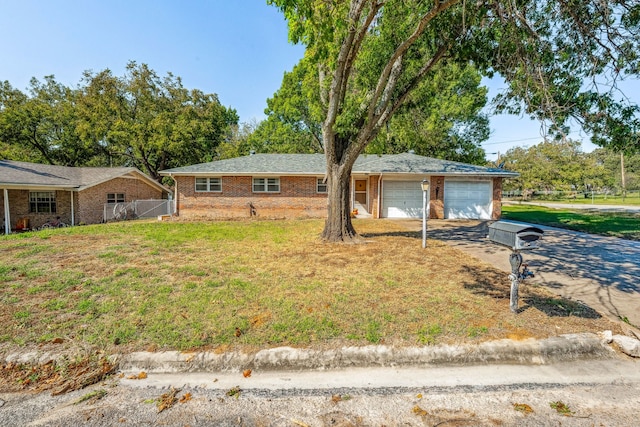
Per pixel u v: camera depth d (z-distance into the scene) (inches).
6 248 277.6
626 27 193.3
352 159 314.5
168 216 657.0
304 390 98.7
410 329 128.9
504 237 145.3
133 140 895.1
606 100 207.8
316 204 635.5
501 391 98.2
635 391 97.9
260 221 555.2
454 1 194.4
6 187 534.3
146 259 242.7
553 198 1400.1
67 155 979.3
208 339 121.0
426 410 89.0
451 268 224.1
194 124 968.3
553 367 111.5
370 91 306.3
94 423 82.7
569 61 224.8
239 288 176.2
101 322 133.3
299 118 1006.4
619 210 737.6
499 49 253.4
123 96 930.7
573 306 152.9
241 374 107.0
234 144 1210.0
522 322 135.0
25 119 841.5
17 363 107.3
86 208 660.7
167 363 109.7
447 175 592.7
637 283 192.1
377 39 287.4
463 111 802.2
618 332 128.3
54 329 127.3
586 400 93.5
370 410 89.2
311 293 168.7
